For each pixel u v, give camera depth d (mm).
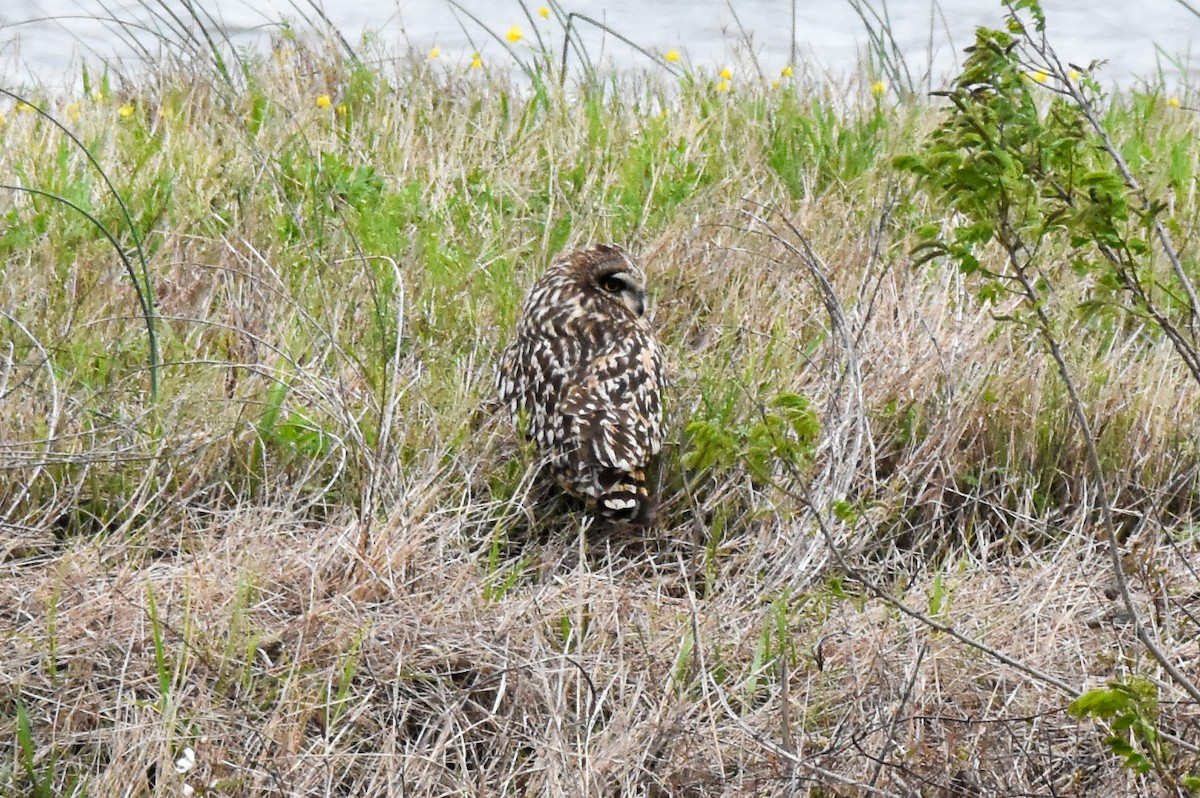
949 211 13352
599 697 8367
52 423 9828
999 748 7922
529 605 9039
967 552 10062
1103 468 10633
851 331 11539
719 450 7266
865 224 13773
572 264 10969
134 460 9992
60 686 8148
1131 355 11898
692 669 8602
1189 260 12930
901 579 9672
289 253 12844
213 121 15648
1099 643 8883
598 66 19156
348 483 10148
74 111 16062
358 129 16031
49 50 19703
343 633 8625
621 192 14562
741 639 8930
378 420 10547
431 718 8297
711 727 8148
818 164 15320
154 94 16938
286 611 9008
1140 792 7633
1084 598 9328
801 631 9047
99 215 13312
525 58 21016
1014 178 7043
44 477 9898
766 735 8188
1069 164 7113
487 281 12555
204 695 7980
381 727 8180
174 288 12125
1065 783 7805
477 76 18406
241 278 12148
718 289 12695
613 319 10703
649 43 22547
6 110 16781
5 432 10117
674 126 16234
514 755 7980
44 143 14734
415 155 15195
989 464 10867
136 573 9047
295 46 18062
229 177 14219
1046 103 16844
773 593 9445
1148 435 10750
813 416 7070
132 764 7621
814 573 9391
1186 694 8227
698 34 23141
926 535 10203
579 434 10039
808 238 13312
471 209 13961
